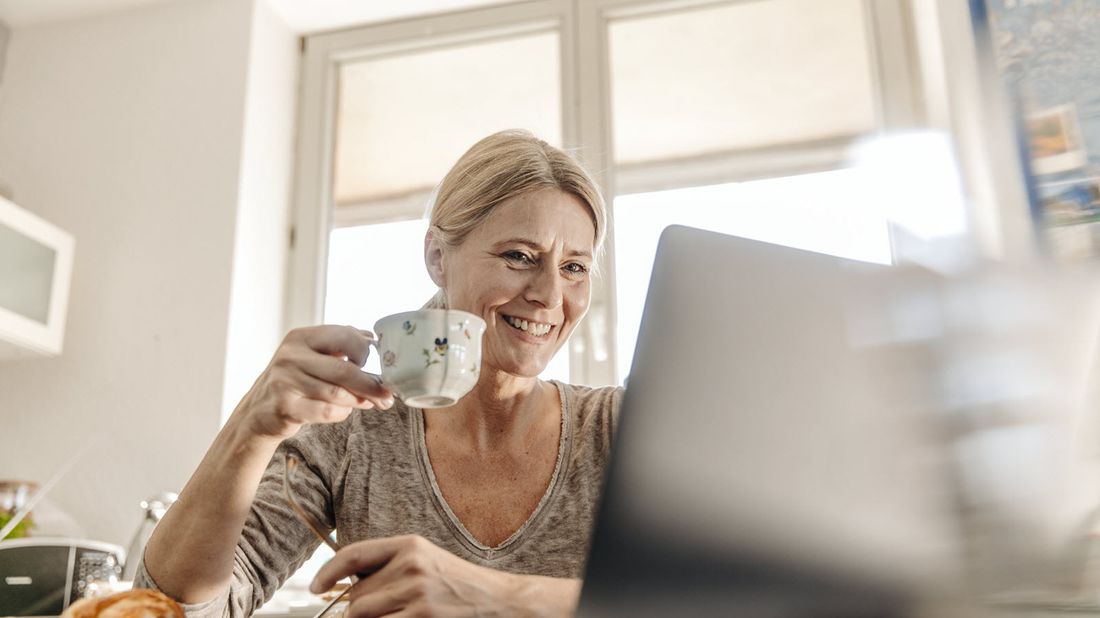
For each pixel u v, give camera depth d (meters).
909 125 2.59
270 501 1.19
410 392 0.89
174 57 2.96
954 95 2.29
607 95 2.85
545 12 2.98
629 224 2.74
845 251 2.56
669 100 2.85
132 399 2.62
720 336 0.62
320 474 1.25
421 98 3.08
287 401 0.92
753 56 2.83
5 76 3.07
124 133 2.92
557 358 2.60
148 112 2.92
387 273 2.93
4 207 2.50
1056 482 0.59
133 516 2.50
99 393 2.65
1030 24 2.18
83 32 3.06
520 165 1.25
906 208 2.36
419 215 2.97
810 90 2.75
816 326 0.62
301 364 0.91
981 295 0.62
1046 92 2.13
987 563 0.58
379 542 0.77
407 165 3.03
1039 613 0.58
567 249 1.24
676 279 0.63
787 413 0.60
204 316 2.66
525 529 1.18
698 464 0.59
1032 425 0.60
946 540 0.58
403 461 1.26
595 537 0.59
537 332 1.24
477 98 3.03
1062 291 0.62
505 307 1.22
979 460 0.59
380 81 3.13
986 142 2.17
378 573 0.76
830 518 0.58
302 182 3.04
